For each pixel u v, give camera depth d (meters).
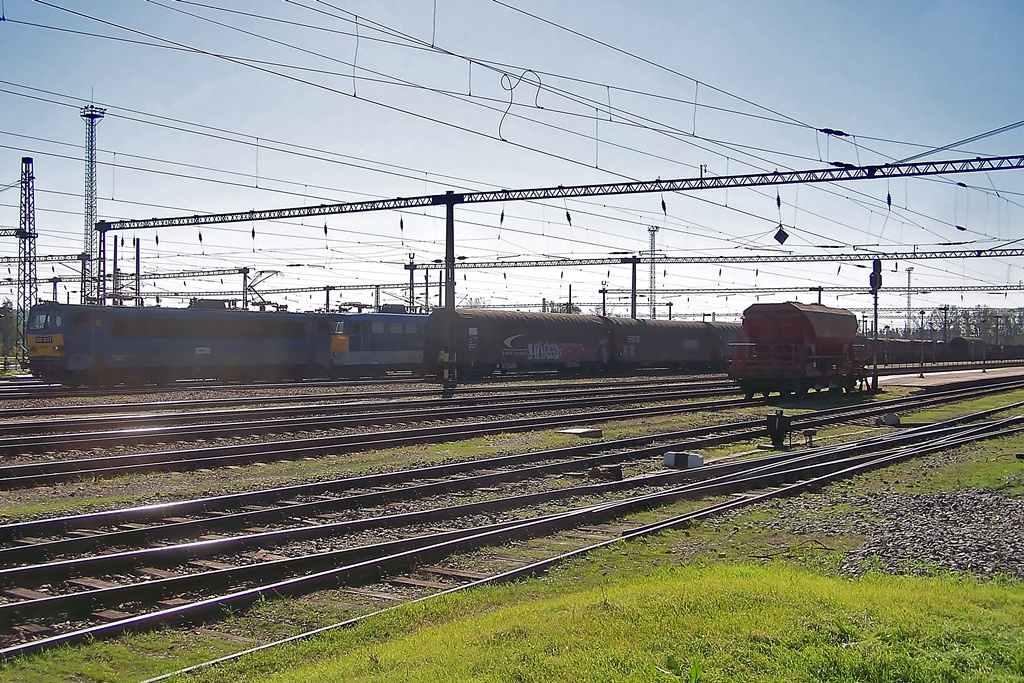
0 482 15.14
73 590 9.38
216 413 25.42
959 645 6.45
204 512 13.42
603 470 17.44
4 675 7.03
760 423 26.33
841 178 29.12
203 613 8.48
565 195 33.31
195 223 41.84
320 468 17.53
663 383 47.09
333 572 9.68
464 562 10.79
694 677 5.66
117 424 23.41
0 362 65.31
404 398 34.22
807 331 37.50
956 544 10.88
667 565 10.31
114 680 7.03
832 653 6.20
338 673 6.64
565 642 6.69
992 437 23.50
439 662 6.54
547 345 53.56
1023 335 131.62
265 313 44.78
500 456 18.88
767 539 11.59
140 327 40.06
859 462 18.94
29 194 49.19
